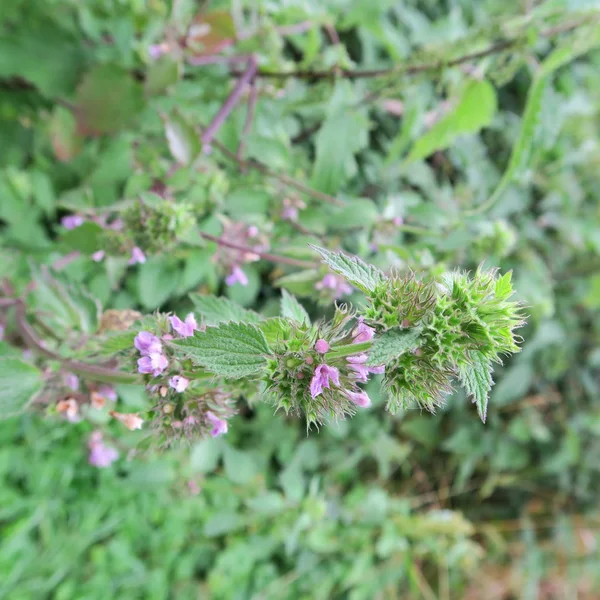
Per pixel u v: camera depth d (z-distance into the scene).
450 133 0.36
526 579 0.68
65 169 0.37
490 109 0.34
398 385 0.16
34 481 0.42
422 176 0.43
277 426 0.50
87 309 0.25
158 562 0.46
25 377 0.21
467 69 0.36
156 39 0.37
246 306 0.39
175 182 0.29
